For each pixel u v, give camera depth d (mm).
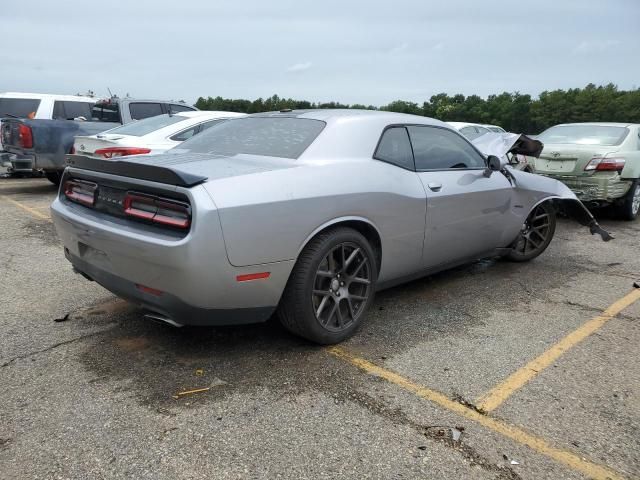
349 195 3342
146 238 2832
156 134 7535
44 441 2436
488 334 3742
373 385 2986
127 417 2629
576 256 6055
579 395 2928
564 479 2258
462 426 2611
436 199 4004
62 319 3824
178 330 3676
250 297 2979
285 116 4016
